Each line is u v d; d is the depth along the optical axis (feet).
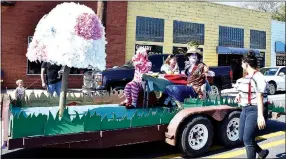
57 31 15.34
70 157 16.83
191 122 16.56
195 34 66.33
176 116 16.62
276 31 81.97
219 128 18.33
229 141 18.53
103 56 16.51
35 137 13.28
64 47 15.14
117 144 15.08
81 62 15.39
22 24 49.26
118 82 34.53
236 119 18.84
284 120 26.96
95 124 14.58
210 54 69.15
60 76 24.67
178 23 63.62
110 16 55.42
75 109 19.39
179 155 17.38
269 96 47.24
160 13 61.05
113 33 55.98
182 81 20.65
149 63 19.98
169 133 16.35
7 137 14.23
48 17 15.97
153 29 60.39
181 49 63.82
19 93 23.25
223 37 71.31
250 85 14.62
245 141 14.90
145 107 19.97
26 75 49.47
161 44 61.41
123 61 57.21
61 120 13.93
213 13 69.00
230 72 44.68
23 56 49.37
